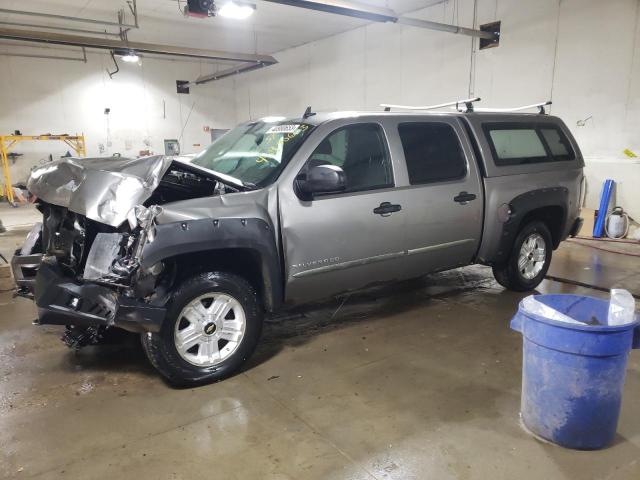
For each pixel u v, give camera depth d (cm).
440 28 877
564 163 479
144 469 221
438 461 225
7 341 370
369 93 1238
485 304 448
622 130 771
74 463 225
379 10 795
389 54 1160
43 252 324
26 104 1438
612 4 755
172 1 1011
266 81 1639
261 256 303
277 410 270
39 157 1475
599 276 540
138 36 1327
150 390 294
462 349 349
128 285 266
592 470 217
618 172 770
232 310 314
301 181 321
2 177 1413
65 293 282
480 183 414
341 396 285
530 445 236
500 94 936
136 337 376
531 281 478
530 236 466
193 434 248
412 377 308
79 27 1199
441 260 407
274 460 227
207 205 288
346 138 350
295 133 347
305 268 327
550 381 230
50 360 337
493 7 921
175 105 1706
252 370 319
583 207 815
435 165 390
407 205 367
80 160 318
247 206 300
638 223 758
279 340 369
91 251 288
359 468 220
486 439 242
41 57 1440
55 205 315
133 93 1616
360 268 356
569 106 832
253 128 399
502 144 438
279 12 1098
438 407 272
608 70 774
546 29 846
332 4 744
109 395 288
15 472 219
